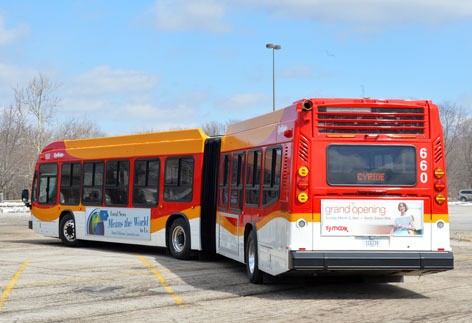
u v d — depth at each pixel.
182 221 16.58
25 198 22.30
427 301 10.27
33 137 67.19
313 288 11.70
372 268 10.12
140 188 18.06
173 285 12.00
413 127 10.55
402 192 10.41
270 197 11.41
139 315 9.07
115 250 19.45
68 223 20.56
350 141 10.45
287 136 10.74
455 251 19.09
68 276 13.20
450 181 108.44
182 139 16.97
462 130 103.62
